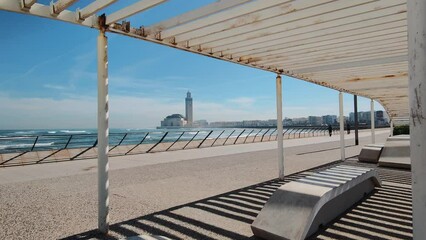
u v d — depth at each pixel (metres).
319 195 3.55
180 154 12.90
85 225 4.04
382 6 3.30
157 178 7.32
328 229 3.78
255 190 6.01
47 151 11.04
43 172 8.27
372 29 4.06
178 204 5.02
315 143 19.38
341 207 4.41
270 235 3.39
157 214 4.48
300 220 3.30
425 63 1.68
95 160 10.91
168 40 4.49
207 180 7.05
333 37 4.41
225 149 15.28
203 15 3.66
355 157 11.63
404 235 3.57
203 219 4.25
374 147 10.15
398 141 9.17
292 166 9.32
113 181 6.96
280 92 7.07
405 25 3.89
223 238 3.56
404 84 9.38
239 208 4.77
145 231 3.79
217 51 5.30
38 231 3.82
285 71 7.16
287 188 3.87
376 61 5.95
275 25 3.84
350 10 3.49
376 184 5.92
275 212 3.56
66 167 9.20
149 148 14.30
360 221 4.06
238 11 3.52
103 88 3.65
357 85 9.62
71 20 3.39
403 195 5.43
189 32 4.28
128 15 3.42
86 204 5.07
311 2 3.29
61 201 5.26
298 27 3.90
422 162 1.69
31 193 5.84
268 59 5.92
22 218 4.34
